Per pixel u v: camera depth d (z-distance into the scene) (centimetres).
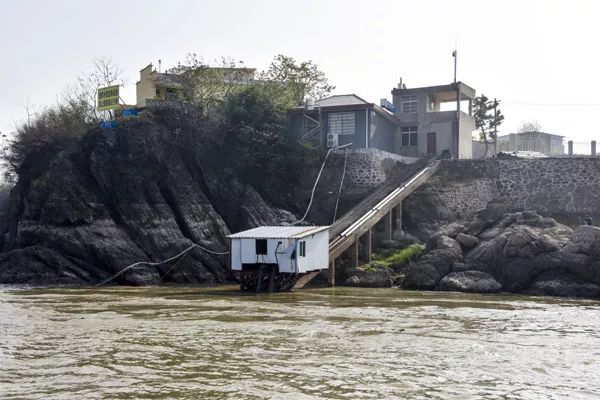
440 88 6731
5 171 6719
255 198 5850
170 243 5316
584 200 5531
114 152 5628
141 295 4019
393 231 5609
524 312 3139
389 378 1764
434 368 1886
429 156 6475
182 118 6109
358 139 6294
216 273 5303
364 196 5897
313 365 1917
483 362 1970
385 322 2772
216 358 2014
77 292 4238
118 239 5225
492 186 5912
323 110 6384
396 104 6969
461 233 4759
